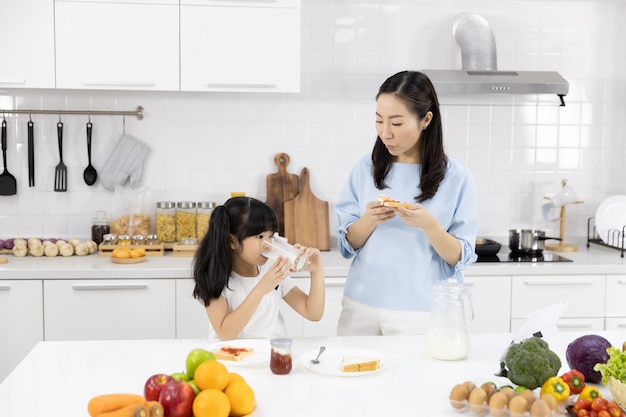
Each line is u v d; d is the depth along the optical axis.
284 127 3.78
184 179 3.75
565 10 3.88
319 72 3.77
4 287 3.07
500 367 1.70
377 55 3.79
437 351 1.80
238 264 2.21
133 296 3.13
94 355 1.82
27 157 3.67
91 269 3.10
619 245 3.70
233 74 3.37
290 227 3.74
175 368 1.71
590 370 1.61
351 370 1.67
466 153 3.88
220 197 3.78
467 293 1.85
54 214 3.70
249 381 1.63
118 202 3.62
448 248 2.19
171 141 3.73
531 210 3.94
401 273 2.27
